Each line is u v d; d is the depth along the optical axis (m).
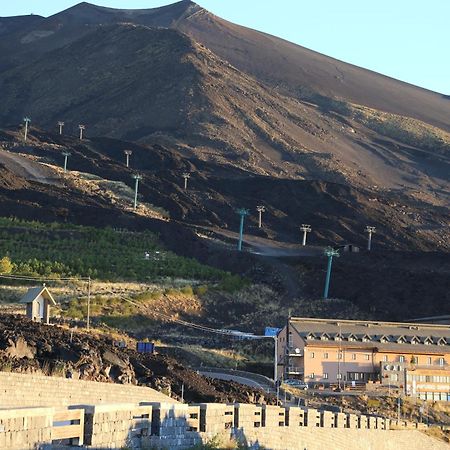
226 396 129.25
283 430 82.38
